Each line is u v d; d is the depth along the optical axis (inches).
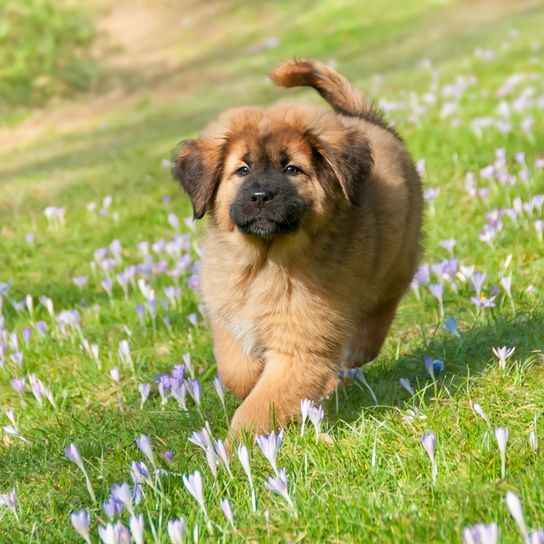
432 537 206.1
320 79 406.0
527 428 268.1
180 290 450.0
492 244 452.1
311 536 216.5
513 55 967.6
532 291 395.9
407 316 411.5
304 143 312.0
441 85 885.2
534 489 220.8
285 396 295.6
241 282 311.7
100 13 1695.4
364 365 370.9
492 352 336.2
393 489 239.6
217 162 321.7
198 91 1214.3
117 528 202.7
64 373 392.8
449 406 284.8
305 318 300.5
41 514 255.9
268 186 298.0
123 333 433.4
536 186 536.1
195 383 307.7
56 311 488.7
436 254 466.6
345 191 305.4
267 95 1093.8
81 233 636.1
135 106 1194.0
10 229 666.2
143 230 624.4
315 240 305.4
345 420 302.8
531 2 1376.7
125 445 300.8
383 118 413.4
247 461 231.1
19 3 1460.4
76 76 1334.9
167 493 246.8
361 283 318.7
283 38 1434.5
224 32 1569.9
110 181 768.9
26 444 317.7
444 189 571.5
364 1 1557.6
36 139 1098.7
